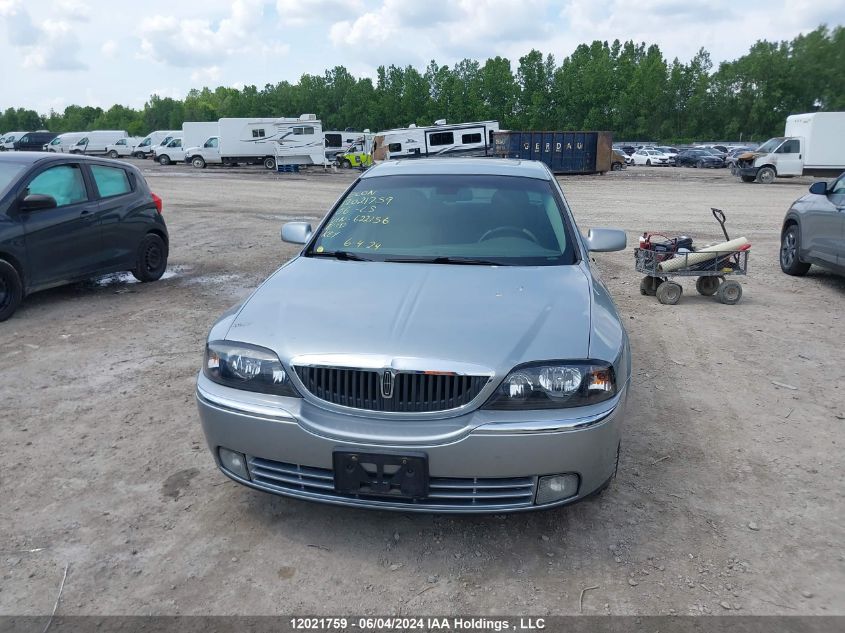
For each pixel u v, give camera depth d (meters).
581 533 3.13
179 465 3.75
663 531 3.16
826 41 100.44
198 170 40.16
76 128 163.25
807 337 6.33
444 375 2.70
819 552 3.00
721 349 5.95
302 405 2.80
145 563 2.90
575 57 114.38
